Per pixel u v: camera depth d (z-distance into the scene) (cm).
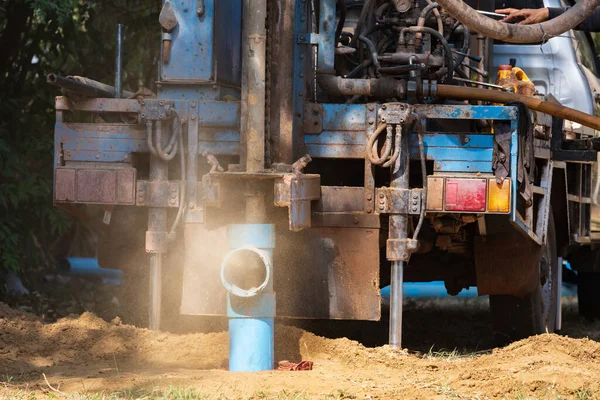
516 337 1834
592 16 2162
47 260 2945
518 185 1570
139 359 1507
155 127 1627
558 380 1278
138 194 1628
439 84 1603
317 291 1536
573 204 2106
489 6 2044
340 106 1558
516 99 1603
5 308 1712
